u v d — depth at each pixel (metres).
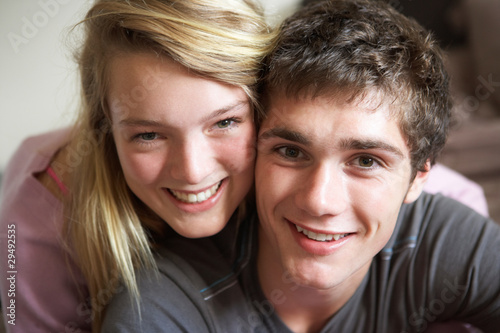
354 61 0.60
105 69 0.66
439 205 0.80
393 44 0.64
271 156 0.64
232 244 0.76
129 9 0.61
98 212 0.78
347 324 0.75
